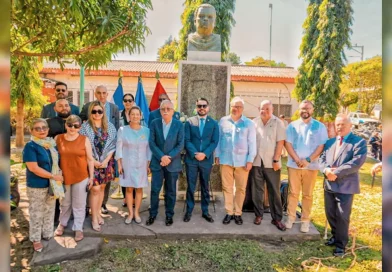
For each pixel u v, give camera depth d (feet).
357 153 11.41
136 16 13.12
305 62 35.09
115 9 13.05
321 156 12.51
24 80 29.68
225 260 11.48
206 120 13.94
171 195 13.55
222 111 16.67
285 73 50.65
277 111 47.91
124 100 16.25
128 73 45.24
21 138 34.32
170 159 13.11
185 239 13.01
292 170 13.32
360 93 59.47
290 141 13.21
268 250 12.39
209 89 16.56
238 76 46.75
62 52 13.16
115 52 14.89
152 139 13.38
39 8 9.94
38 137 11.05
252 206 15.64
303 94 35.42
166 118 13.32
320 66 33.76
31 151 10.84
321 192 21.62
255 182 13.82
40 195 11.21
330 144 12.23
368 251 12.49
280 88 47.80
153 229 13.25
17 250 11.68
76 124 11.64
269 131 13.41
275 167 13.29
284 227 13.47
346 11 33.14
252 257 11.74
